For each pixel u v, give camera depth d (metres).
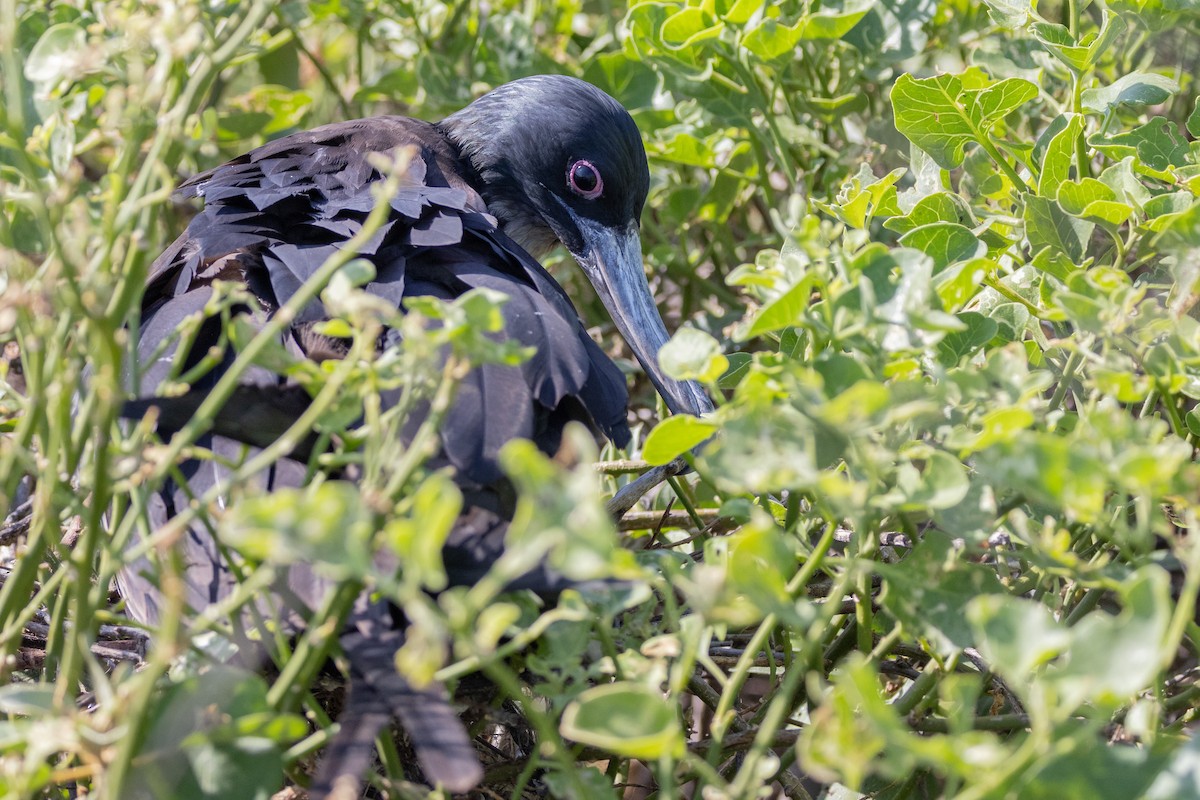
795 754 5.43
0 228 5.24
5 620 4.71
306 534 3.39
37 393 4.54
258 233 6.31
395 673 4.09
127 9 4.82
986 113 6.71
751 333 4.39
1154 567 3.86
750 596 3.85
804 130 8.63
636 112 9.52
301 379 4.30
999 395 4.49
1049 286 5.96
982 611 3.56
